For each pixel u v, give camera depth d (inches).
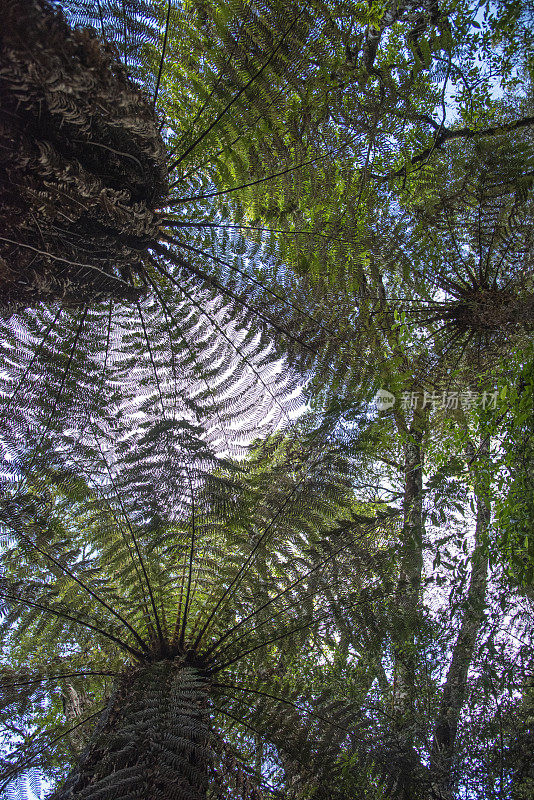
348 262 119.6
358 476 120.6
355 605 111.8
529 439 117.3
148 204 85.4
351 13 98.3
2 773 94.7
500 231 160.6
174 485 109.8
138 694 90.7
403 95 117.6
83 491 109.5
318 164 110.3
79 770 87.3
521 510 112.7
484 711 141.4
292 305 118.1
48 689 105.1
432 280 165.3
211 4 89.0
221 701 108.5
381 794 108.6
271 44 92.8
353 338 124.2
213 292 116.2
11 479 102.4
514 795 126.3
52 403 109.3
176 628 119.5
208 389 121.2
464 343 167.3
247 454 125.7
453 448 149.1
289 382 120.5
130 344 119.0
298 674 135.1
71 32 57.3
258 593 115.6
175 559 118.5
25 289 74.7
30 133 62.4
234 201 110.1
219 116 99.6
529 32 172.7
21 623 103.3
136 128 67.9
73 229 74.4
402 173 146.4
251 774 96.6
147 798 74.5
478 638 149.4
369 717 123.4
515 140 167.0
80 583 108.7
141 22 84.0
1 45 51.5
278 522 117.7
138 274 108.3
